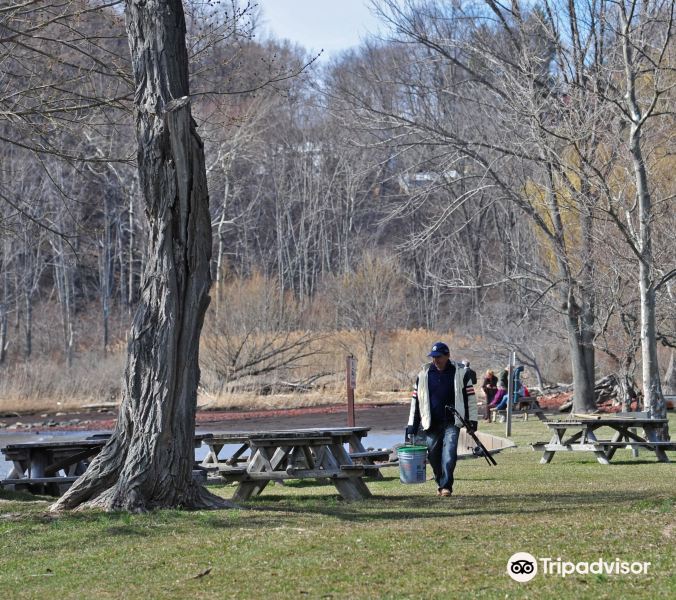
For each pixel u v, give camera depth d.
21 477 13.13
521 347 42.59
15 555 8.10
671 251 26.38
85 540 8.52
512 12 28.95
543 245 34.78
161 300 9.93
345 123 38.78
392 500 11.63
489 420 32.34
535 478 14.34
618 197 24.62
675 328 30.47
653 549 7.26
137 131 10.06
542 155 27.16
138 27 10.13
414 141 34.28
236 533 8.60
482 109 33.09
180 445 9.97
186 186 9.93
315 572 6.96
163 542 8.34
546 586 6.29
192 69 14.69
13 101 14.02
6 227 17.50
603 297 29.75
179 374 9.96
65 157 13.36
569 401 37.75
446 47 32.94
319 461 14.02
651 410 21.80
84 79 13.59
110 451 9.99
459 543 7.73
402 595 6.21
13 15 12.54
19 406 42.41
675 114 22.94
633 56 25.16
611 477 14.27
